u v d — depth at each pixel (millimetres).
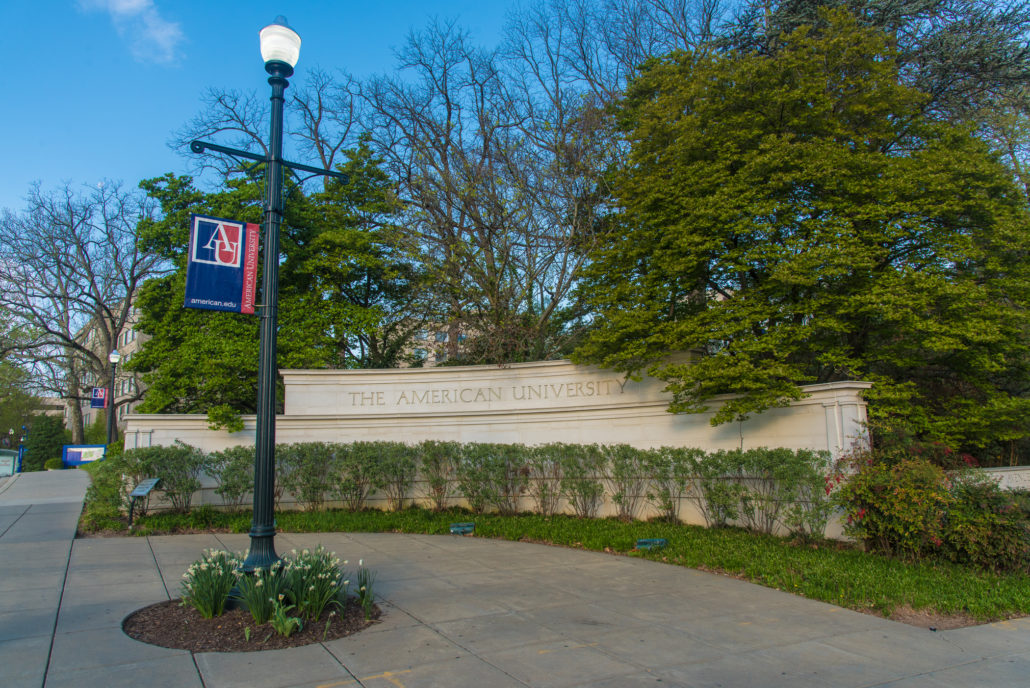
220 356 16266
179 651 5547
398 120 23297
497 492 13547
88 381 40719
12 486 18906
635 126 17203
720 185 12305
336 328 18250
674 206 12578
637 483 12758
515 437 14938
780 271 10734
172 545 10414
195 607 6566
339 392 15398
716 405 12773
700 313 12367
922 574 8531
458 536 11836
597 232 18094
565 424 14602
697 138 12914
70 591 7492
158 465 12578
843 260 10531
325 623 6359
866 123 13250
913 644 6227
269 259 7246
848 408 10586
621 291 12898
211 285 7051
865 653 5938
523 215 18359
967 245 11477
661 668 5414
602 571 9156
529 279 18312
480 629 6383
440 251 18891
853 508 9508
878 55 13508
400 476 13789
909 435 10438
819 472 10359
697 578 8797
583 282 17453
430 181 19594
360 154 21875
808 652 5926
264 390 6988
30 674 4969
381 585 8172
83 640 5789
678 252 12328
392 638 6051
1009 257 12406
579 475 13016
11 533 11227
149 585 7793
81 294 31344
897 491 9023
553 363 14859
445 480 13844
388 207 20219
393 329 20484
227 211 17531
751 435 12203
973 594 7793
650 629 6512
